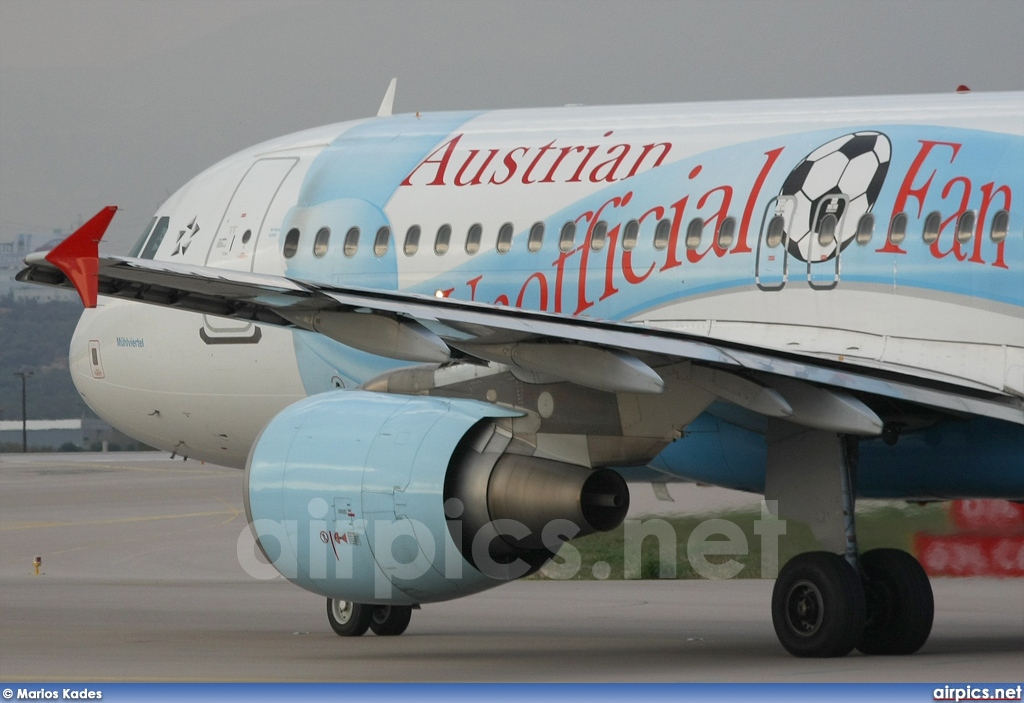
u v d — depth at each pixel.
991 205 37.19
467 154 45.31
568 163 43.44
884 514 74.38
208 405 48.72
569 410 35.69
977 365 37.00
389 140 47.25
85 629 50.53
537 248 43.06
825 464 36.25
